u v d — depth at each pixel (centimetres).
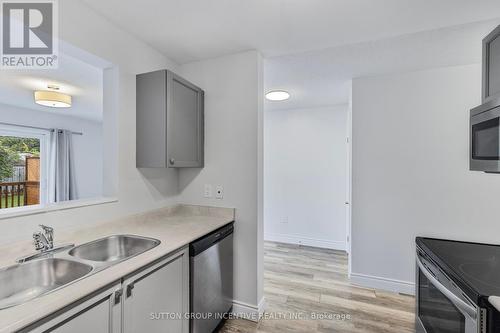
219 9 153
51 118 472
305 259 337
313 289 252
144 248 150
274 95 321
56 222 139
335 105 380
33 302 79
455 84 227
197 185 225
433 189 234
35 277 115
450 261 141
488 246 169
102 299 99
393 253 247
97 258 146
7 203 416
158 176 210
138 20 165
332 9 151
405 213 243
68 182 491
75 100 377
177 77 187
